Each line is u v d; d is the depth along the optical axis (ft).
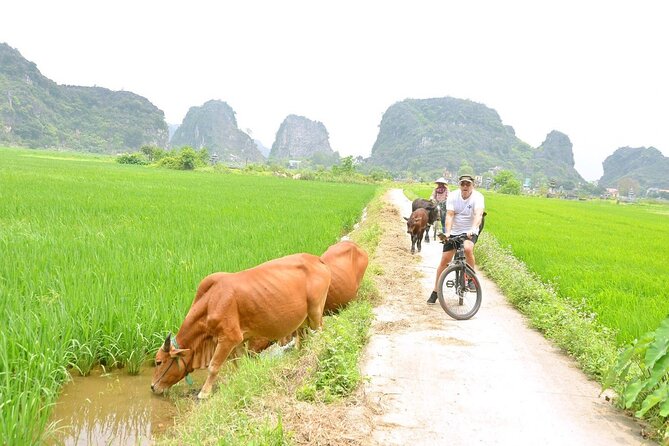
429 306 27.43
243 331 18.07
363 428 14.16
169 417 16.48
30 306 20.02
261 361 17.65
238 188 104.99
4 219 40.19
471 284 25.99
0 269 23.95
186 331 17.72
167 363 17.40
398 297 29.04
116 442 14.90
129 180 105.19
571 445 13.96
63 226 37.42
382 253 42.78
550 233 64.75
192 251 31.07
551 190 392.88
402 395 16.44
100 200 59.41
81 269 24.63
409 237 55.11
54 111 636.48
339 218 58.34
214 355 17.47
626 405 15.02
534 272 35.88
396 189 189.98
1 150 312.29
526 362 19.88
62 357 17.62
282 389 15.99
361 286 27.99
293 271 19.53
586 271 37.11
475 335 22.85
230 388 15.69
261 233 41.01
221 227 42.70
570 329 21.35
